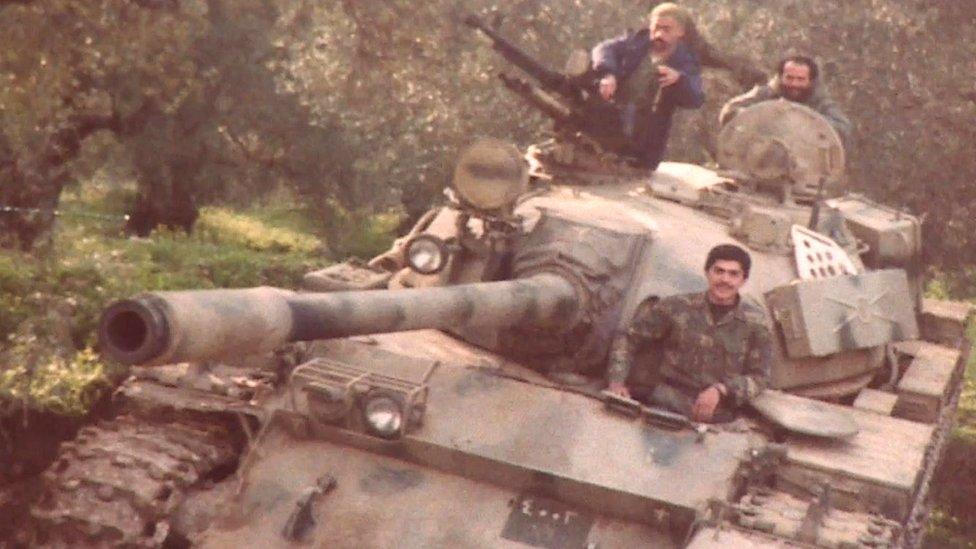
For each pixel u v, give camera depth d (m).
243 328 6.77
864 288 11.38
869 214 14.21
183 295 6.54
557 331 10.27
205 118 32.75
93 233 25.88
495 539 8.69
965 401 22.70
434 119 21.62
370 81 19.17
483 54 20.70
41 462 12.59
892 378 12.39
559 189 12.25
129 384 9.84
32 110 16.06
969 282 23.64
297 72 21.70
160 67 17.25
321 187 34.12
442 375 9.58
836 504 9.25
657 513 8.57
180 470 8.98
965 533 17.38
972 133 21.27
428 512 8.86
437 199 27.50
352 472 9.12
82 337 13.75
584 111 12.34
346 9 18.08
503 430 9.10
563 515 8.78
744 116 13.12
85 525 8.61
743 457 8.95
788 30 21.05
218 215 40.50
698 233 11.39
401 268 11.76
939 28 21.86
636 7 22.38
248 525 8.89
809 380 11.31
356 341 9.91
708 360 10.05
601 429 9.13
